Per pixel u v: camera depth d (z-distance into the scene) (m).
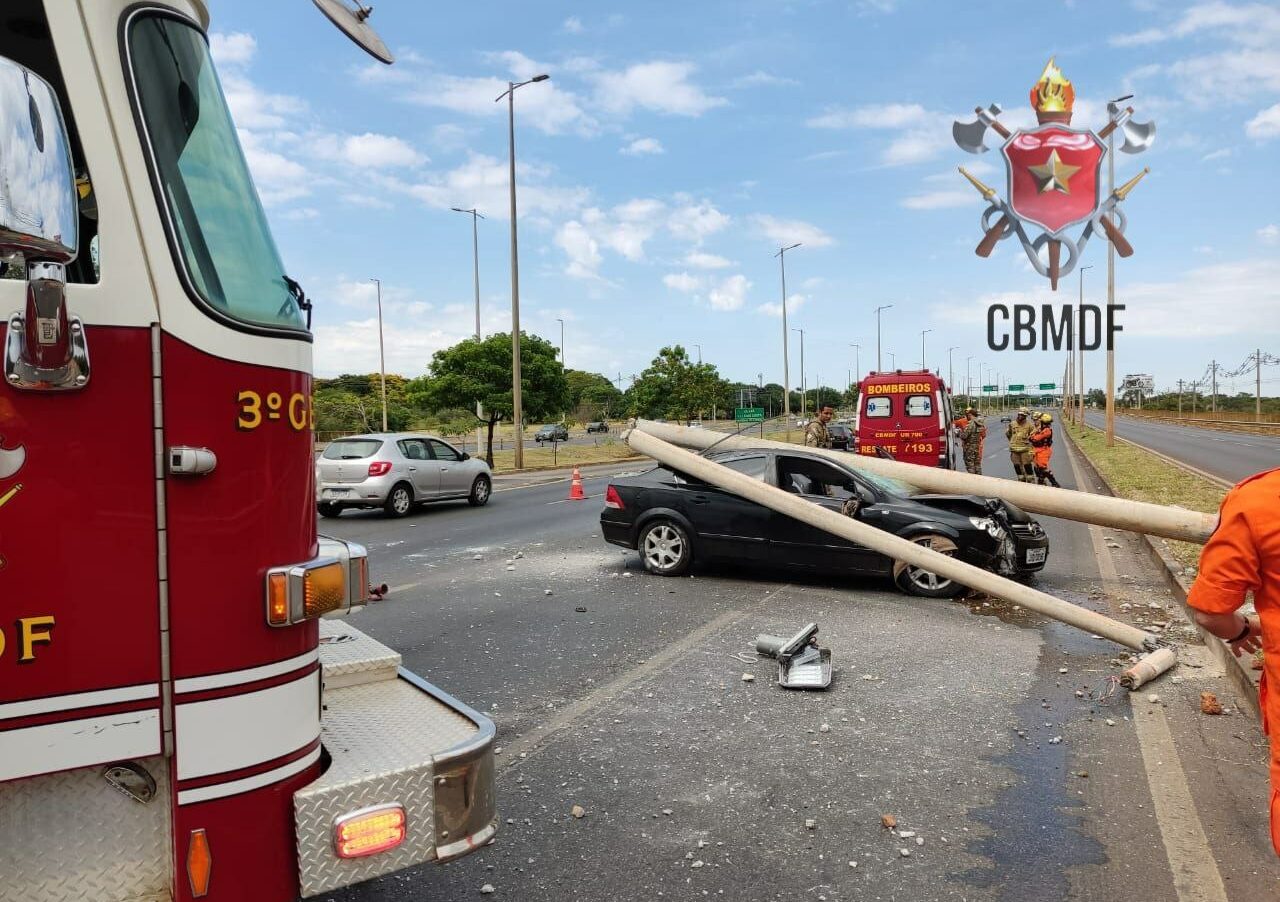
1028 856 3.97
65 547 2.07
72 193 1.93
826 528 8.94
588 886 3.70
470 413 34.28
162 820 2.25
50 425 2.05
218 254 2.36
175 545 2.19
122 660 2.14
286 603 2.33
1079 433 59.66
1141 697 6.11
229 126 2.58
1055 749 5.20
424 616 8.48
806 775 4.83
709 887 3.70
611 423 97.06
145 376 2.16
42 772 2.07
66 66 2.12
